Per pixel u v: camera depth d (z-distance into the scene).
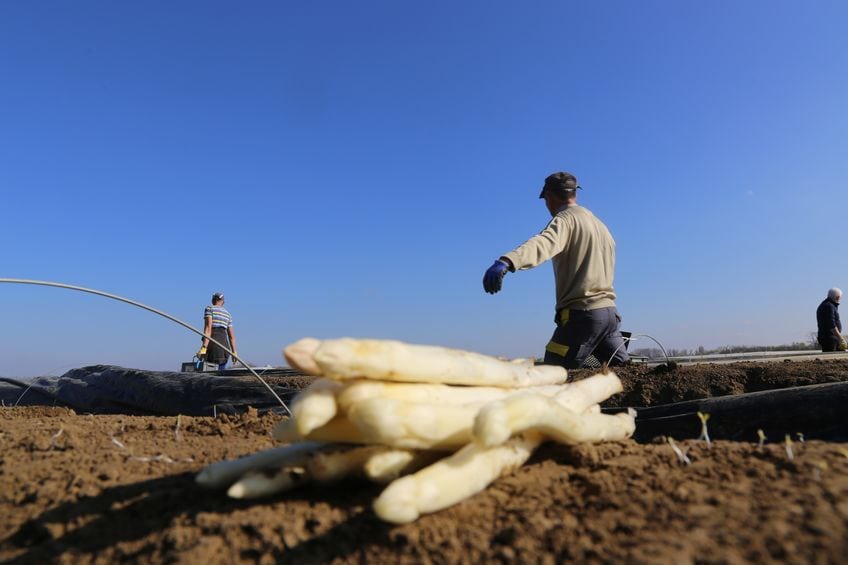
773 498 1.81
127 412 8.39
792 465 2.04
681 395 5.64
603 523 1.77
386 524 1.87
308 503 2.07
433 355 2.05
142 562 1.90
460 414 1.96
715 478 2.03
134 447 3.27
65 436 3.59
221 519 1.98
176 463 2.86
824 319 12.55
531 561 1.64
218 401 7.42
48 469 2.81
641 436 4.84
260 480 2.09
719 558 1.49
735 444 2.50
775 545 1.53
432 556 1.72
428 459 2.08
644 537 1.65
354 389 1.91
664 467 2.20
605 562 1.56
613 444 2.55
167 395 7.82
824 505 1.72
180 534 1.94
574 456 2.32
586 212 6.24
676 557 1.51
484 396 2.22
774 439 4.04
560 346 6.36
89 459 2.92
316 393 1.88
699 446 2.49
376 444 2.07
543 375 2.76
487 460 1.98
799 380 5.45
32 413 5.58
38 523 2.27
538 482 2.13
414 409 1.87
